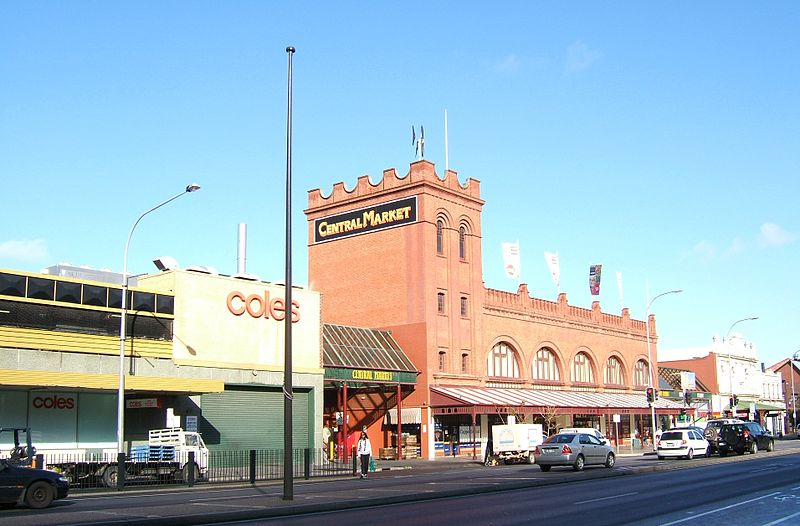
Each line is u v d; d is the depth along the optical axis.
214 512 18.48
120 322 33.91
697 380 92.81
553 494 23.28
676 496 21.70
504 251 61.88
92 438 34.50
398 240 55.69
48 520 17.28
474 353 56.91
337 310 58.03
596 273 73.31
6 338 32.03
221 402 40.03
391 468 41.56
